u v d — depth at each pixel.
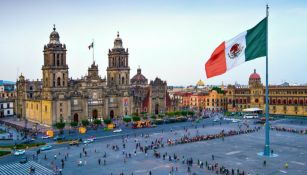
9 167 107.25
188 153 126.38
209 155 122.44
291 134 165.38
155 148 135.38
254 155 121.25
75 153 128.12
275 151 126.94
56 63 194.62
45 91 196.88
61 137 157.25
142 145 141.50
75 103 199.38
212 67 91.25
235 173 99.38
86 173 101.56
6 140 152.12
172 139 154.50
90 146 140.62
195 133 170.62
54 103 191.75
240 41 92.69
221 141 148.62
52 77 192.75
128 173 101.44
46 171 102.94
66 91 196.25
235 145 139.38
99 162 112.81
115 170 104.81
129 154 122.25
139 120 199.88
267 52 96.62
